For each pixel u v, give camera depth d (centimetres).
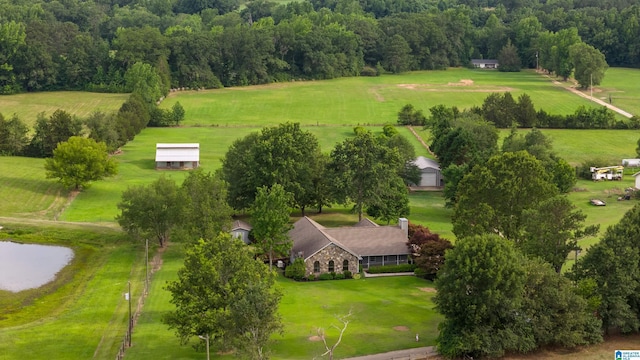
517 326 7894
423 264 10588
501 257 7888
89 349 7931
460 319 7931
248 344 7156
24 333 8344
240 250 8012
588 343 8062
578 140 19700
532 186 10375
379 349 7925
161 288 9781
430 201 14662
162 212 11381
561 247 9275
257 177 12612
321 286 10138
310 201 13188
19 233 12025
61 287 10012
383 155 12738
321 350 7869
